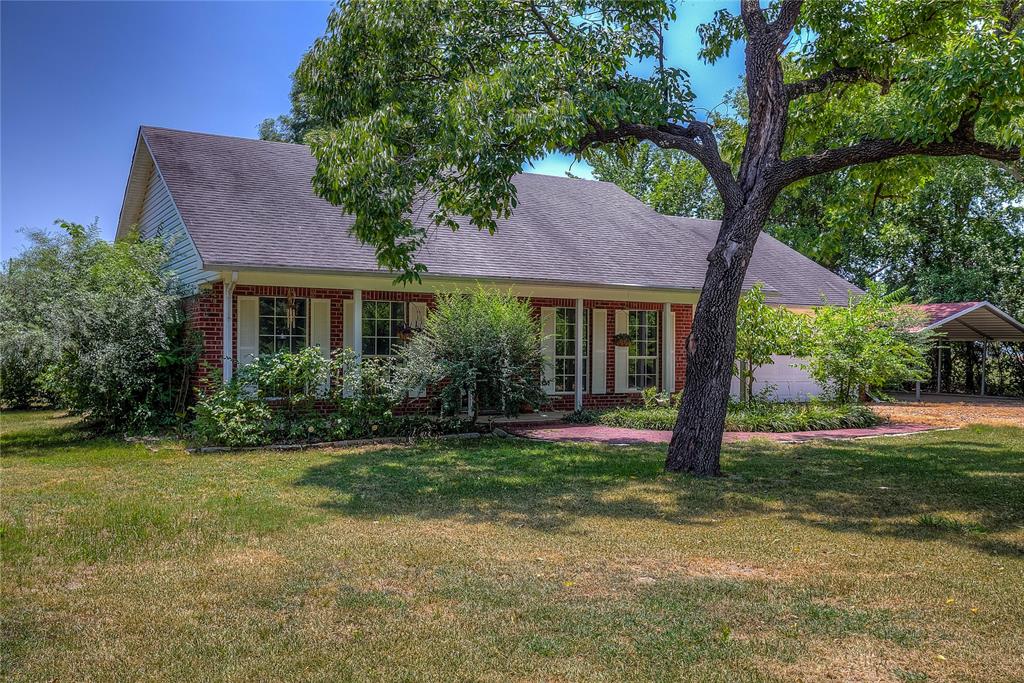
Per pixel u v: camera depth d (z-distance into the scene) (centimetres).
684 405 968
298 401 1299
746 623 430
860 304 1709
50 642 403
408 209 988
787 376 2039
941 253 3072
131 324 1273
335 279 1395
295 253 1316
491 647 395
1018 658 382
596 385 1744
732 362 966
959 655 386
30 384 1892
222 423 1171
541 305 1684
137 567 540
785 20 985
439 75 1019
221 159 1579
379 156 901
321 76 1004
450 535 634
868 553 580
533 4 1043
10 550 582
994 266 2862
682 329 1827
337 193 943
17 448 1191
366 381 1334
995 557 570
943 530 657
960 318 2330
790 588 493
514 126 878
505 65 920
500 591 486
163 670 369
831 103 1309
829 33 1117
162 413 1383
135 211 1784
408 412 1524
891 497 801
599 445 1230
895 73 1086
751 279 2014
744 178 973
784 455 1119
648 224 1995
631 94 1020
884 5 1095
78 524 666
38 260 1345
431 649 393
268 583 501
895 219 3064
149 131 1588
